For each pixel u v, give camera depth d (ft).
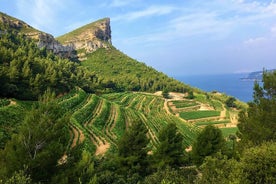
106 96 506.89
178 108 543.39
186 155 165.48
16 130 193.47
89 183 74.74
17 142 76.48
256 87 104.63
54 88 330.54
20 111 222.48
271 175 61.67
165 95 625.41
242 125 107.86
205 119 483.10
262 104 100.42
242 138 105.09
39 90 282.15
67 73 456.04
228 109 588.50
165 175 97.60
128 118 365.81
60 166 81.35
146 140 141.38
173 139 148.36
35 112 80.74
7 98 244.83
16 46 464.24
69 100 317.01
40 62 391.24
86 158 81.97
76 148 88.58
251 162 64.64
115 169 142.20
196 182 80.38
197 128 389.60
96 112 331.36
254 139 97.96
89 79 561.84
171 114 471.21
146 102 535.19
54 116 82.23
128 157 136.46
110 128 301.43
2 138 174.60
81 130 245.65
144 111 461.78
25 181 61.87
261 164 63.05
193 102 601.62
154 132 319.88
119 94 547.90
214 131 142.82
